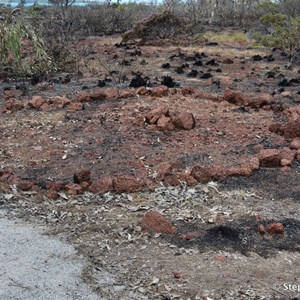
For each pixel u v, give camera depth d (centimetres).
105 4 2431
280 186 530
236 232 438
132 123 692
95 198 496
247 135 669
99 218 457
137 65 1238
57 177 546
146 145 630
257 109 785
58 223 449
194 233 434
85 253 402
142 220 440
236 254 406
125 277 372
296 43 1502
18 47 873
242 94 802
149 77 1055
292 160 584
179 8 2497
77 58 1206
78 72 1076
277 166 572
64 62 1152
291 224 455
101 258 396
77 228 440
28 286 361
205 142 645
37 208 476
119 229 437
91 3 2455
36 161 585
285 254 409
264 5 2503
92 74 1099
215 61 1312
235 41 1823
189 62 1304
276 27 1739
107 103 778
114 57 1349
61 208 477
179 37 1809
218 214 470
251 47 1650
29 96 864
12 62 1081
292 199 504
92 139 642
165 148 623
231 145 637
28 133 660
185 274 376
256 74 1130
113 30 2108
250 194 511
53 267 383
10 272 377
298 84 1020
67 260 393
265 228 443
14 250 405
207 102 802
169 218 459
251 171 552
